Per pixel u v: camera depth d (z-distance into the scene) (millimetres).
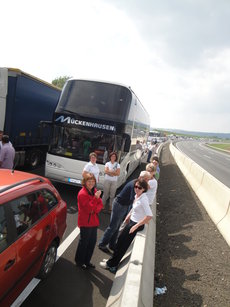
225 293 3826
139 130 12461
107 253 5035
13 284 2768
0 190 2895
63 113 7809
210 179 8250
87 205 3996
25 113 10117
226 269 4438
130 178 12820
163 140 65250
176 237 5805
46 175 8258
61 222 4207
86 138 7742
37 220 3420
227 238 5469
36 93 10758
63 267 4270
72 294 3639
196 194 9453
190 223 6555
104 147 7688
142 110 12719
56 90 12859
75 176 7891
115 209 4805
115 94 7773
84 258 4254
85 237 4125
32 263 3223
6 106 9164
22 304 3301
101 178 7770
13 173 3762
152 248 4762
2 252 2570
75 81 7957
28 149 10930
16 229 2910
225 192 6566
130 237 4246
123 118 7688
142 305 2959
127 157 9102
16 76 9023
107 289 3877
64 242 5152
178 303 3594
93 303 3523
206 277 4207
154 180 5320
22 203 3156
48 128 12430
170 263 4688
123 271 3887
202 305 3557
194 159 29344
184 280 4145
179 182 11773
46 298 3475
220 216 6363
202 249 5133
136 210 4234
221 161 31516
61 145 7926
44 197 3797
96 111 7727
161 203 8734
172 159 23297
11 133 9344
